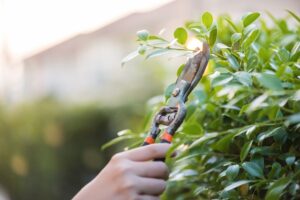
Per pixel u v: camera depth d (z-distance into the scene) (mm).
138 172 807
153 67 6207
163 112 882
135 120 5500
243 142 894
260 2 4855
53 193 6648
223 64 873
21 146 6637
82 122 6742
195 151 943
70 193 6750
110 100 6652
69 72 12602
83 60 12398
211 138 929
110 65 11375
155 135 883
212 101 973
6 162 6594
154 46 883
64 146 6766
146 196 799
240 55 849
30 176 6598
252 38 850
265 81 681
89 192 825
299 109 744
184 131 945
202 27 895
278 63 845
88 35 12547
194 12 5055
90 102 6906
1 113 6770
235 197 841
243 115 916
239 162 886
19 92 10273
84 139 6801
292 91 686
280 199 796
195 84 864
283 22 1134
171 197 1152
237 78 768
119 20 12016
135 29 11359
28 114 6816
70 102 7246
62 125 6777
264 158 857
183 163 1059
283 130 796
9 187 6621
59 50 13055
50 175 6637
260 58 863
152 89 6066
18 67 10719
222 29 1104
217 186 922
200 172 997
